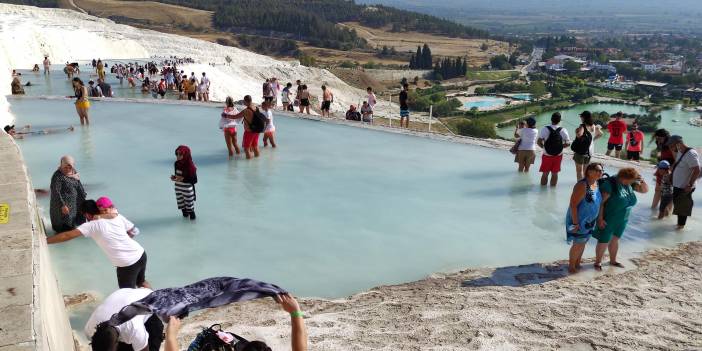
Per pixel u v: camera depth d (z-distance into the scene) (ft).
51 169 47.06
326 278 28.14
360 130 64.85
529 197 41.22
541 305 23.17
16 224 15.35
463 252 31.50
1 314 10.50
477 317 21.81
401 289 26.43
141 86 115.24
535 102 604.49
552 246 32.53
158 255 30.37
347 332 20.84
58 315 15.94
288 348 19.61
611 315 21.93
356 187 43.14
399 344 19.44
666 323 21.09
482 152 55.26
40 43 188.03
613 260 29.12
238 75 252.21
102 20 359.66
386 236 33.58
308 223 35.45
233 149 54.29
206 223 35.14
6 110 70.64
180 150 34.63
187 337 20.81
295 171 47.16
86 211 22.22
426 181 44.96
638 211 38.55
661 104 604.08
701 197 42.04
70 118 69.56
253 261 29.89
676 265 28.94
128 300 16.02
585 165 43.11
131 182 43.50
